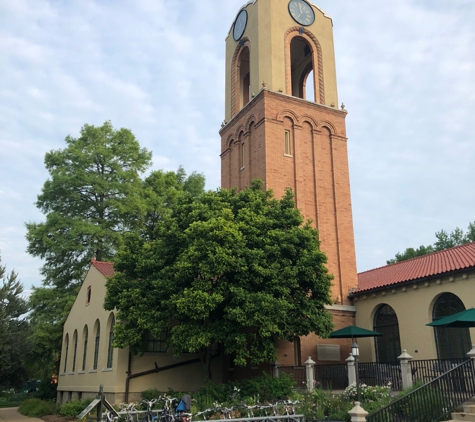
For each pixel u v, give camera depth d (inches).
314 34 1318.9
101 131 1438.2
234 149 1277.1
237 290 756.0
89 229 1257.4
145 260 837.8
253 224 832.9
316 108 1229.7
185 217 862.5
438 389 551.2
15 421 956.6
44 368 1544.0
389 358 987.9
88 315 1143.6
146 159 1501.0
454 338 852.0
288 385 778.8
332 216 1159.6
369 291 1034.1
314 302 842.2
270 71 1207.6
